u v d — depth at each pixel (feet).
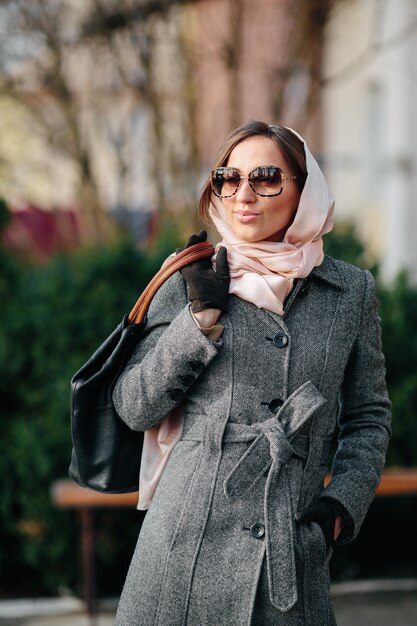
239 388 10.21
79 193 37.17
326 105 53.62
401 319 22.17
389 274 45.32
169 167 34.55
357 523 10.59
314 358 10.33
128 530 20.98
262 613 10.00
